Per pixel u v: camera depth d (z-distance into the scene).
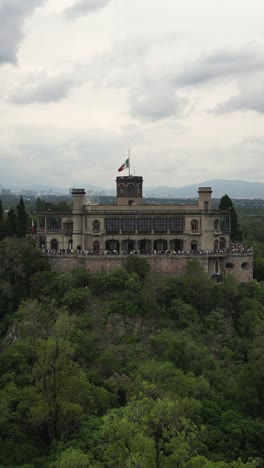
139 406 66.19
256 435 82.94
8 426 88.75
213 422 86.75
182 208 151.00
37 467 80.75
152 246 149.88
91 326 119.44
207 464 63.66
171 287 129.12
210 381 99.44
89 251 144.25
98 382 100.25
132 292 126.62
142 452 62.50
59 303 125.56
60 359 90.38
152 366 95.31
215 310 129.50
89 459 72.06
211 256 142.25
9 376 98.62
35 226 184.62
